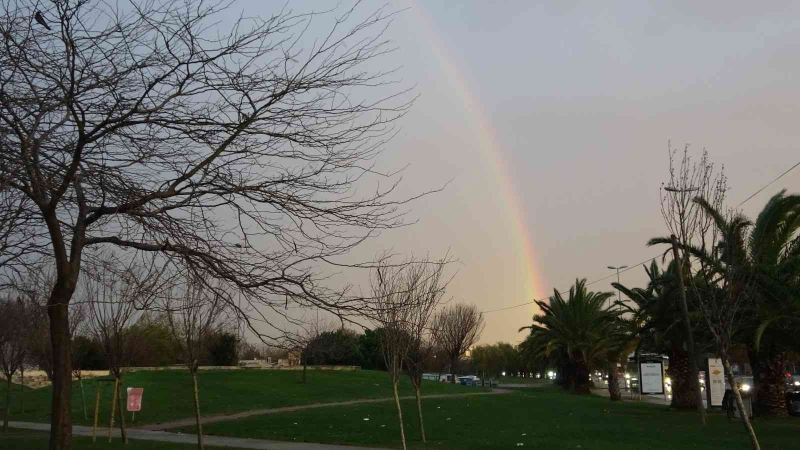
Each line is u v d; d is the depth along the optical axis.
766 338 28.08
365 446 20.73
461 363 110.94
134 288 15.66
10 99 6.25
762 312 24.95
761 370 30.38
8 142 6.30
